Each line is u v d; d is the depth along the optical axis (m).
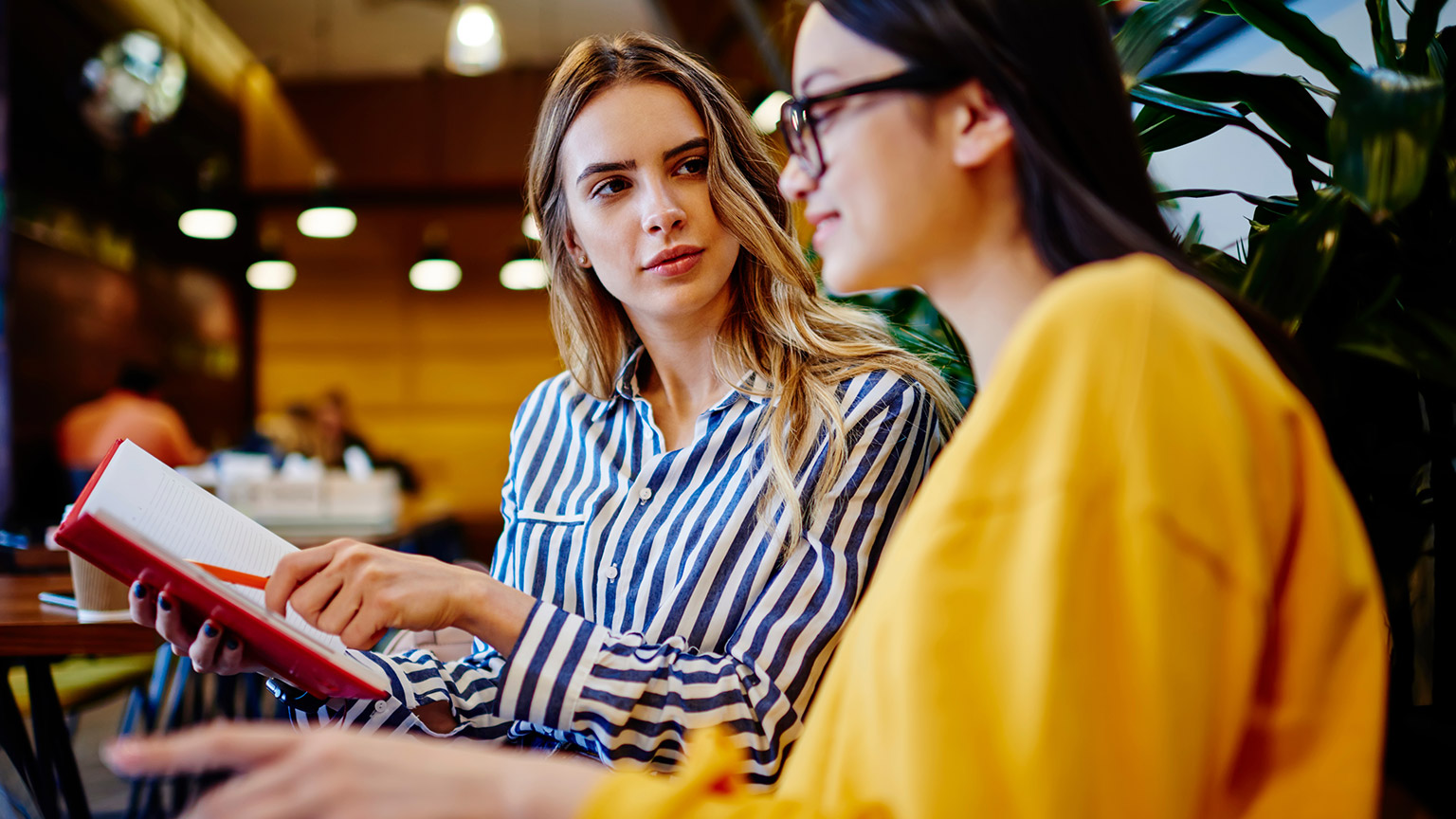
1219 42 1.58
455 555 5.21
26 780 1.57
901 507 1.06
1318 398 0.58
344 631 0.84
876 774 0.45
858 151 0.57
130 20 6.14
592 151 1.10
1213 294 0.55
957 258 0.58
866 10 0.56
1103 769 0.41
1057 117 0.55
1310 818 0.46
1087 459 0.43
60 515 5.22
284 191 7.86
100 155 5.96
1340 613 0.47
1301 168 1.00
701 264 1.09
